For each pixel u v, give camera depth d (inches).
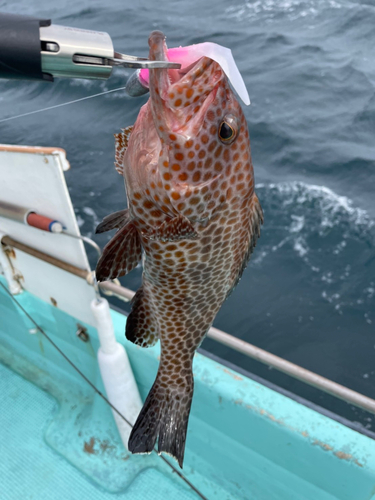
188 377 23.9
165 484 55.2
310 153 150.2
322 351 95.6
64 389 65.8
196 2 271.1
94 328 58.0
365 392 88.7
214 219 18.6
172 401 24.1
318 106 173.6
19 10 281.4
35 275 59.8
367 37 222.8
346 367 92.7
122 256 19.2
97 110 172.6
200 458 55.3
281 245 118.0
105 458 57.7
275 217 126.2
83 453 58.4
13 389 66.6
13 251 60.1
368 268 111.0
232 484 53.7
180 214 17.6
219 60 14.0
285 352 95.8
